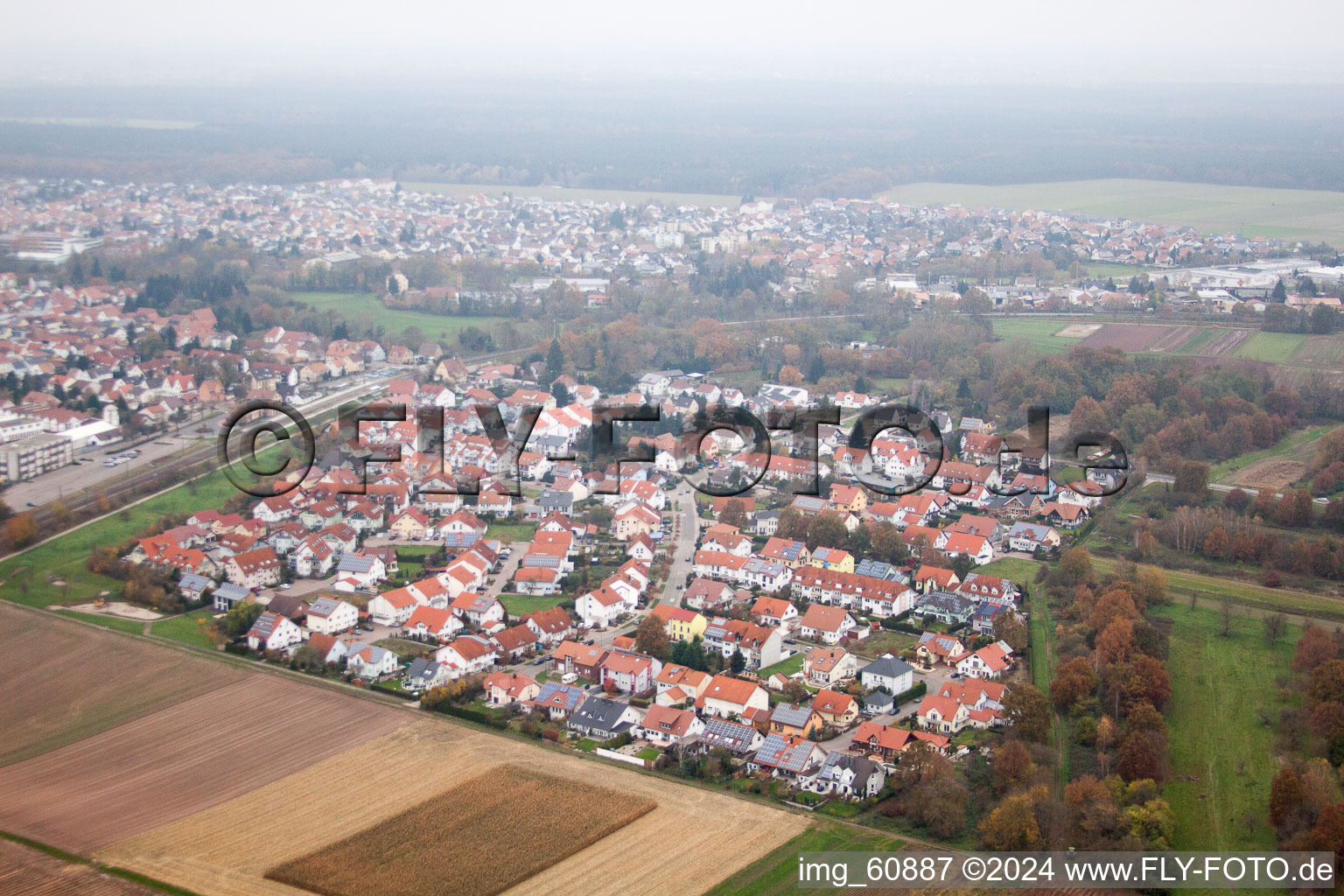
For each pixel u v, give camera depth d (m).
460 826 173.12
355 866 162.38
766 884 159.50
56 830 172.88
